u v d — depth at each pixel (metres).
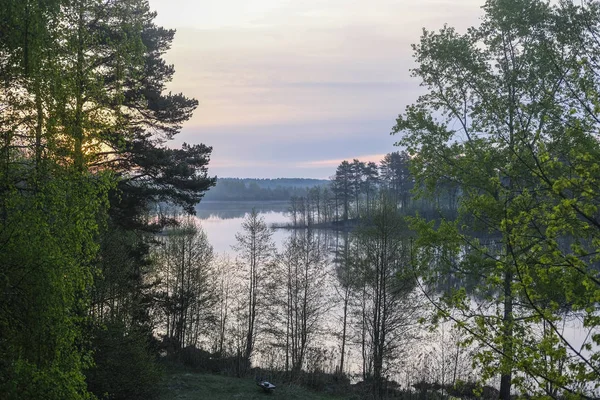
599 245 7.30
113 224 19.56
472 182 14.34
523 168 10.97
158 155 19.41
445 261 13.34
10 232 8.73
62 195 9.41
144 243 24.44
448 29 15.55
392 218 24.75
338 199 101.19
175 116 20.30
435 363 24.59
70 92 10.36
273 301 31.72
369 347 28.23
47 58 10.15
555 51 12.02
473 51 15.09
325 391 24.16
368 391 23.86
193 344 30.48
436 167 15.71
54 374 8.68
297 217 116.88
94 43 12.11
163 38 20.92
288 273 31.73
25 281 8.65
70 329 9.38
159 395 18.73
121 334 17.38
